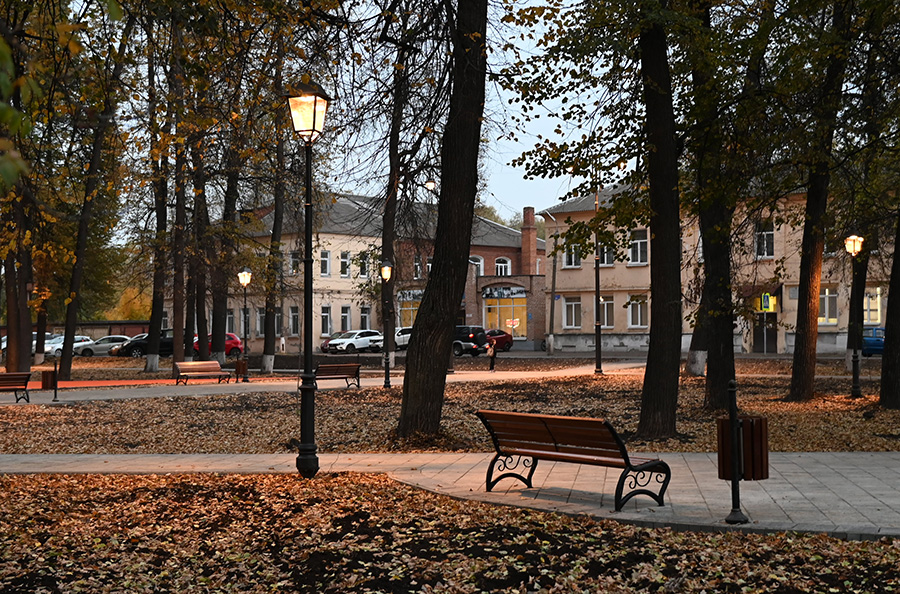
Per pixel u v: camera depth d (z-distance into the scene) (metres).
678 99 15.85
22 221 13.00
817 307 20.80
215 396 24.91
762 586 6.06
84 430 17.47
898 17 15.09
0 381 22.77
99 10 9.95
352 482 10.45
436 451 13.41
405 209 22.97
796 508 8.28
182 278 34.25
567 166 15.81
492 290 64.12
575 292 57.91
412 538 7.65
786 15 14.46
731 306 18.45
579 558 6.81
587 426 8.44
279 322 65.69
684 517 7.93
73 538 7.89
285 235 60.62
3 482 10.89
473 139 14.28
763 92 15.45
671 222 14.37
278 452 14.01
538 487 9.75
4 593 6.31
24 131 2.53
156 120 11.37
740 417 7.89
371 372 35.97
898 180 20.00
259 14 11.16
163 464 12.31
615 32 13.12
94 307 57.88
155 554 7.39
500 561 6.79
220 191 35.16
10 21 9.02
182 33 10.93
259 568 6.92
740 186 16.17
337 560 7.06
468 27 13.63
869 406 19.02
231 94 11.86
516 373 34.97
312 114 11.30
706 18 16.02
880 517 7.81
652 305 14.61
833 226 20.64
